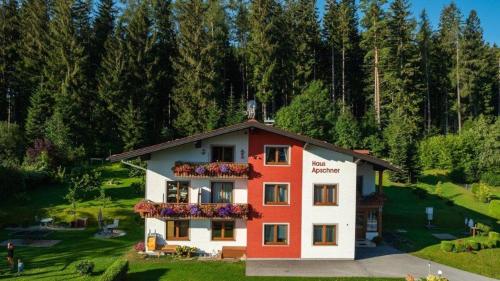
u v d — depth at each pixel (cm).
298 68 8031
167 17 8256
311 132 6688
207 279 2805
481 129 7362
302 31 8312
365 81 8550
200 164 3247
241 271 2994
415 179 6269
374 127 7269
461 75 8750
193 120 7194
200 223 3347
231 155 3347
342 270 3062
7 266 3002
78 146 6819
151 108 7306
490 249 3634
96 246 3544
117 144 7069
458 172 6944
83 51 7331
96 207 4647
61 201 4906
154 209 3200
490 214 5134
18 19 7925
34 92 7194
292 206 3325
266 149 3328
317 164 3338
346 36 8750
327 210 3334
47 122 6588
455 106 8862
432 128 8769
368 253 3500
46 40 7500
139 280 2753
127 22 7781
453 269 3139
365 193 3906
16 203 4753
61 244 3606
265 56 7875
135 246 3412
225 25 8550
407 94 8162
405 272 3038
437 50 9438
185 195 3356
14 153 6112
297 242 3322
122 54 7225
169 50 8206
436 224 4538
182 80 7494
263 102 7906
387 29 7919
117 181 5653
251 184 3312
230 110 7325
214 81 7512
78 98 6919
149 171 3328
